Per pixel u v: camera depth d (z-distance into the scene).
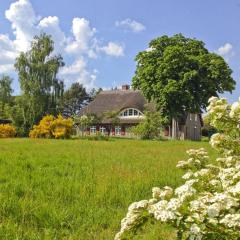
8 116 72.19
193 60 59.22
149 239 6.75
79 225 7.78
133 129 61.50
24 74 68.69
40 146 28.33
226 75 59.56
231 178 4.68
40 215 7.97
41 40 70.31
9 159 17.30
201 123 85.06
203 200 3.80
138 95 83.94
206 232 3.64
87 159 18.45
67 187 10.71
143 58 63.50
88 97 135.12
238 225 3.55
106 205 9.33
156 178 12.36
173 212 3.60
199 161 6.07
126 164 16.67
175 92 57.34
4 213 8.14
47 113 69.31
